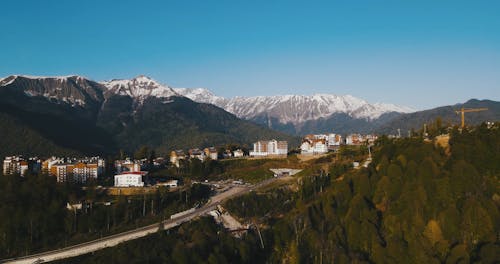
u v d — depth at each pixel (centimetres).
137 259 15512
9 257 18062
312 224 17150
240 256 16225
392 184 16275
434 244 13188
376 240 14150
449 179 15025
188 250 15538
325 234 16200
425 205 14600
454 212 13588
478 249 12725
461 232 13362
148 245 16925
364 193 17162
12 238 19238
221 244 16300
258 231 18362
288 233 16962
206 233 17750
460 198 14462
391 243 13562
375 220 15250
